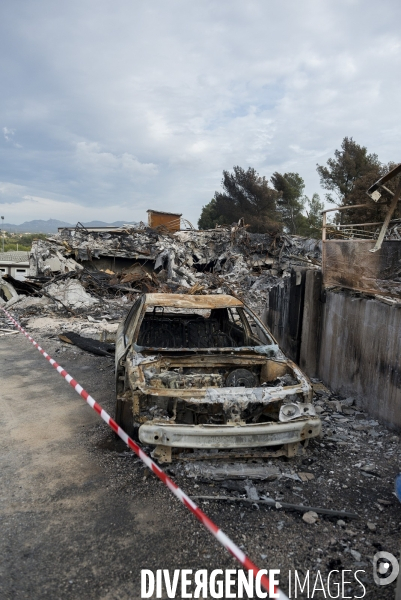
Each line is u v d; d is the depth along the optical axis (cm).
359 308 546
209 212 5538
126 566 262
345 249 596
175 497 337
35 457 400
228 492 348
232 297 567
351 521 316
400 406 465
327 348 628
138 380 385
